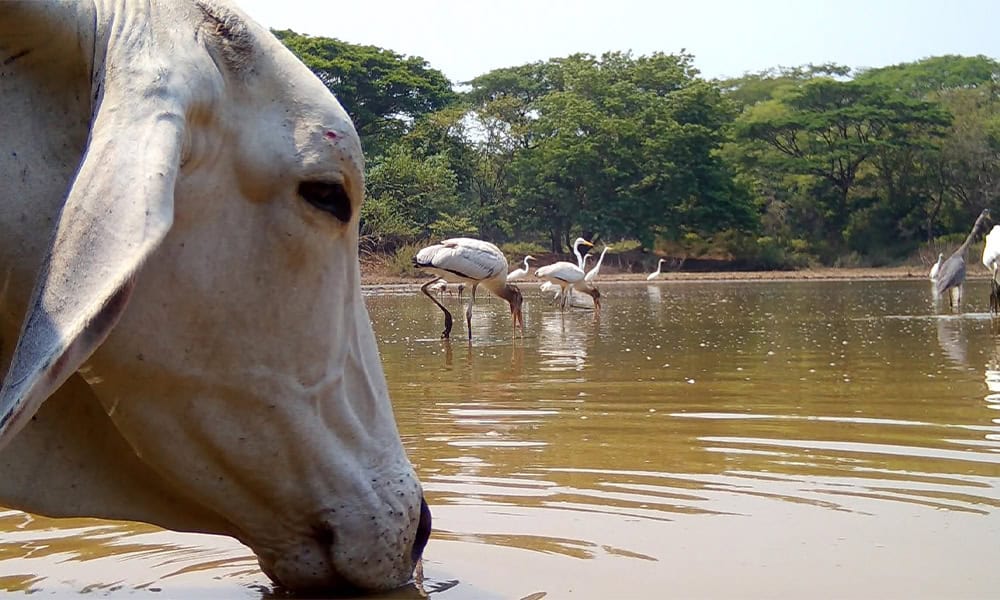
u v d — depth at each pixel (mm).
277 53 2523
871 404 7324
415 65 53750
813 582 3498
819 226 61125
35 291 1938
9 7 2268
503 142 57406
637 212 53000
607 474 5133
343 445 2711
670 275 47719
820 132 61562
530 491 4797
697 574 3570
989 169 59250
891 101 60500
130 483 2656
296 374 2578
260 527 2715
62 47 2348
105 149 2076
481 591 3344
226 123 2404
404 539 2814
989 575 3566
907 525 4191
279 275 2498
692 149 54000
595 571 3607
